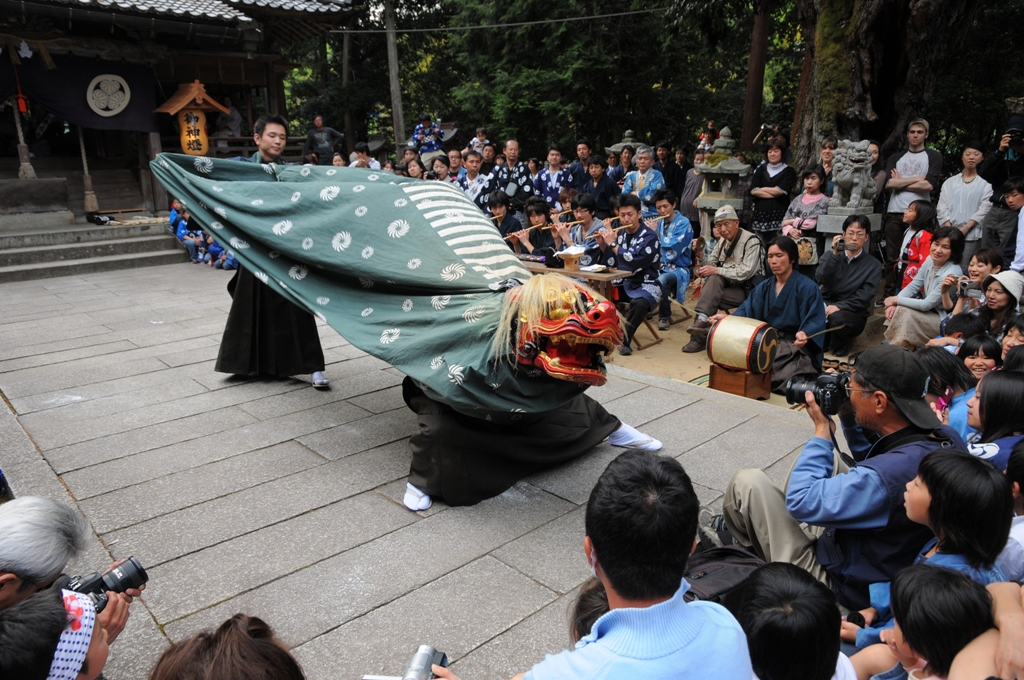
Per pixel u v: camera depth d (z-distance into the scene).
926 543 2.22
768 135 13.43
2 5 9.96
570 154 18.55
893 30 8.41
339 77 25.31
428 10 23.95
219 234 4.27
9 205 10.81
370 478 3.70
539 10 16.83
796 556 2.50
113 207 12.54
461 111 23.55
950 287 5.47
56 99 11.16
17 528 1.71
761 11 11.16
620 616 1.30
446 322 3.38
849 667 1.82
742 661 1.31
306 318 4.86
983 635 1.68
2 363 5.52
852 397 2.39
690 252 7.49
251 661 1.29
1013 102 8.83
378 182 4.18
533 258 7.00
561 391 3.35
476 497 3.45
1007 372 2.61
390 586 2.81
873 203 7.57
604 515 1.34
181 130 12.07
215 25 11.96
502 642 2.50
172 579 2.83
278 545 3.08
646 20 16.58
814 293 5.45
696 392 5.00
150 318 7.05
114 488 3.55
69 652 1.59
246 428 4.31
